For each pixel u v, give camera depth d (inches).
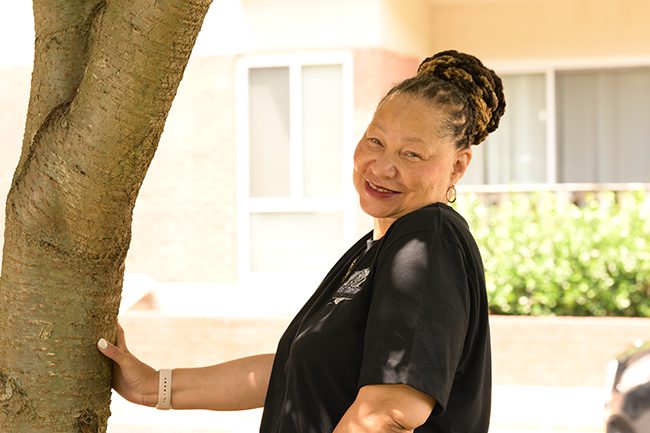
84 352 115.0
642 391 146.3
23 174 112.1
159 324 398.3
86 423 115.9
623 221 423.2
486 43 549.3
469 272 99.8
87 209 109.4
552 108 549.0
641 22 537.3
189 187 491.8
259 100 486.3
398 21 489.7
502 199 533.6
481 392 103.3
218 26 486.3
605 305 411.8
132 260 495.8
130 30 102.9
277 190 488.4
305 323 107.5
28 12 495.8
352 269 108.0
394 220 106.2
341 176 481.4
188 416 346.6
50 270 112.4
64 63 114.1
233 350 395.5
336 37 474.9
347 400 100.8
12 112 498.3
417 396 93.1
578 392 367.2
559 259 417.7
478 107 105.1
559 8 543.5
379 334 94.4
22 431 114.3
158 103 105.9
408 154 102.9
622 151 549.0
